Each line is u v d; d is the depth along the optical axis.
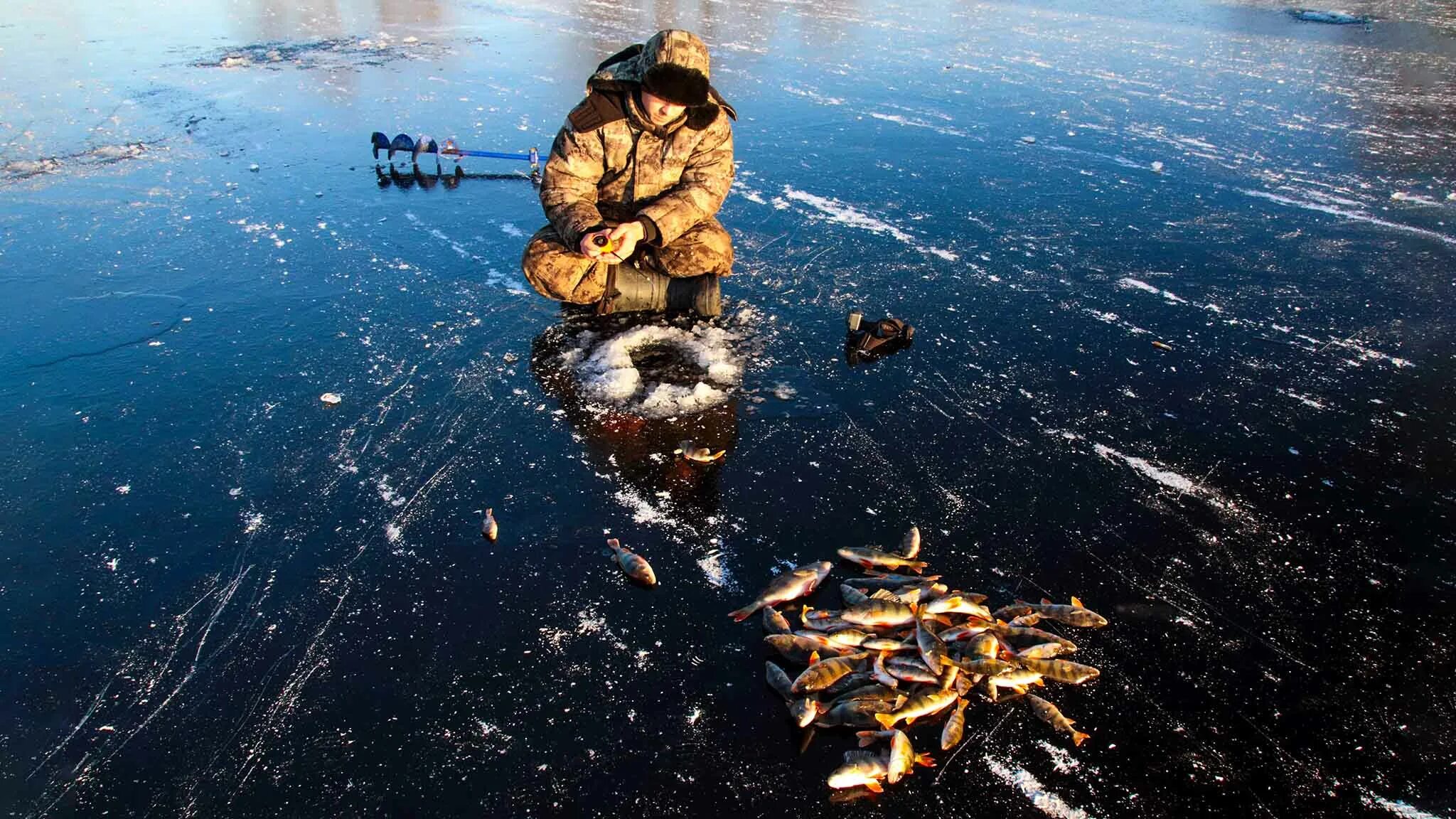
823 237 6.21
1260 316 5.18
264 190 6.93
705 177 4.83
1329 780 2.55
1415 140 8.41
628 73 4.72
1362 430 4.13
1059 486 3.74
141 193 6.77
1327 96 9.99
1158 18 15.08
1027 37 13.45
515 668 2.86
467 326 4.95
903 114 9.30
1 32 12.77
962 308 5.25
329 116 8.96
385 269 5.64
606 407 4.23
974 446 4.00
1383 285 5.55
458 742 2.62
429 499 3.62
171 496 3.62
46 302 5.09
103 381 4.37
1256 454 3.96
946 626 2.95
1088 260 5.90
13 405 4.16
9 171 7.14
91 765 2.56
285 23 13.80
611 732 2.65
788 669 2.86
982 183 7.32
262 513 3.54
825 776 2.52
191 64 10.98
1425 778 2.56
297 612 3.08
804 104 9.64
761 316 5.12
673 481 3.74
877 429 4.11
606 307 5.04
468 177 7.39
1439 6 15.91
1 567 3.25
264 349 4.68
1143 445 4.02
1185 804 2.47
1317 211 6.73
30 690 2.79
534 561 3.31
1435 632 3.06
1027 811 2.44
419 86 10.14
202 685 2.81
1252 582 3.25
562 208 4.76
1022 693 2.79
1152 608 3.13
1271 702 2.79
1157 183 7.34
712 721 2.69
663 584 3.20
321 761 2.57
